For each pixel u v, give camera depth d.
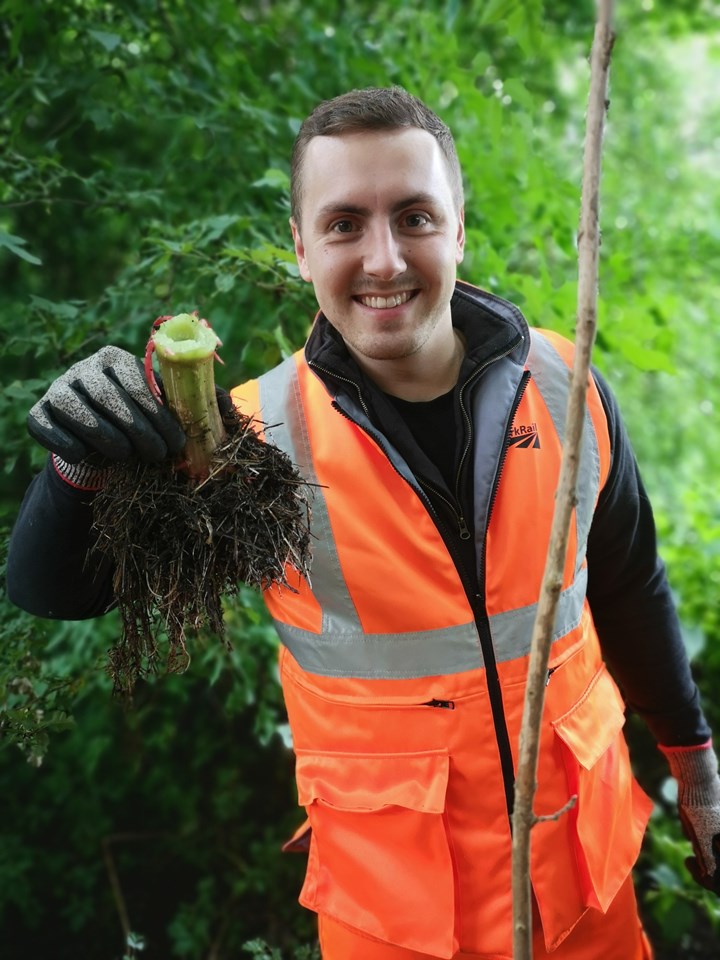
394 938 1.44
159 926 2.99
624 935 1.62
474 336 1.49
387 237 1.30
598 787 1.56
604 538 1.62
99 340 2.27
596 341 2.28
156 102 2.63
